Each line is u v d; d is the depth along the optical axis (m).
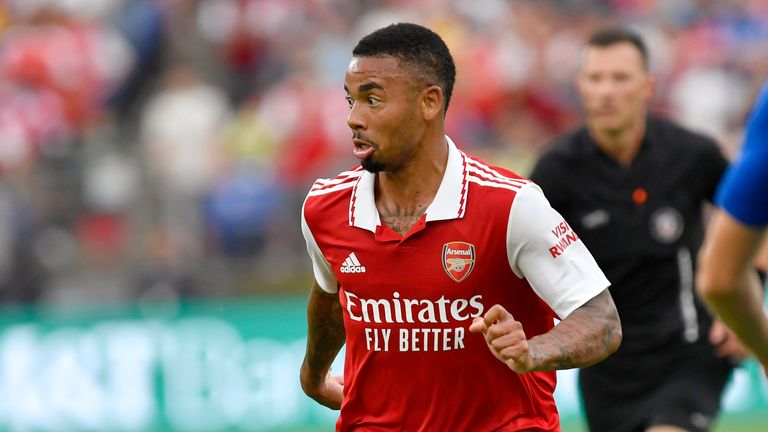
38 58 44.81
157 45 47.56
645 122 21.97
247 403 37.19
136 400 36.50
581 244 13.90
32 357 36.12
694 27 56.34
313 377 16.28
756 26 57.22
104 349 36.56
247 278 39.38
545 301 13.90
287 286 39.56
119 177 40.16
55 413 36.12
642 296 21.77
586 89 21.83
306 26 49.41
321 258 14.69
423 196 13.98
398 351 14.07
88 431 36.19
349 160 43.56
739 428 37.31
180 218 39.94
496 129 47.56
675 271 21.73
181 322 37.16
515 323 12.34
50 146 42.59
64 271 38.62
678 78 53.16
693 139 21.91
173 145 41.91
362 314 14.23
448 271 13.70
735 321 10.97
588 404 22.45
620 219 21.69
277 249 40.41
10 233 38.34
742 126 49.53
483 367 13.95
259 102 46.25
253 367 37.47
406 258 13.83
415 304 13.86
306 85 45.38
